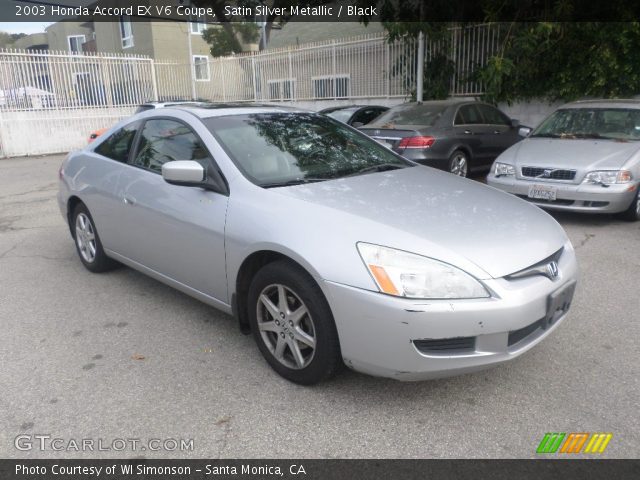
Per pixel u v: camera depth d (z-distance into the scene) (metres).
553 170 6.42
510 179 6.75
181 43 26.95
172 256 3.87
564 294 3.04
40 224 7.24
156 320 4.08
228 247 3.32
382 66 14.16
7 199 9.22
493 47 11.57
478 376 3.22
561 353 3.47
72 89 16.92
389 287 2.64
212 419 2.85
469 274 2.68
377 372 2.78
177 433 2.74
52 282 4.94
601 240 5.94
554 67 10.58
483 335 2.66
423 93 12.67
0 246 6.18
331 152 4.02
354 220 2.94
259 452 2.59
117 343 3.71
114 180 4.40
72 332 3.90
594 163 6.27
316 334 2.91
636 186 6.28
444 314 2.60
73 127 17.09
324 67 15.79
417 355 2.64
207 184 3.51
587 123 7.32
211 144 3.68
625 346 3.54
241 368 3.35
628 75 9.76
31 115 16.22
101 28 28.88
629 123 7.09
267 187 3.37
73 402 3.02
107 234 4.64
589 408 2.89
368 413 2.87
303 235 2.93
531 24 10.13
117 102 17.97
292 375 3.13
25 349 3.65
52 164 14.24
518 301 2.70
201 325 3.98
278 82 17.42
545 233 3.18
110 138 4.79
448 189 3.61
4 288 4.81
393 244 2.77
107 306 4.36
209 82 19.64
